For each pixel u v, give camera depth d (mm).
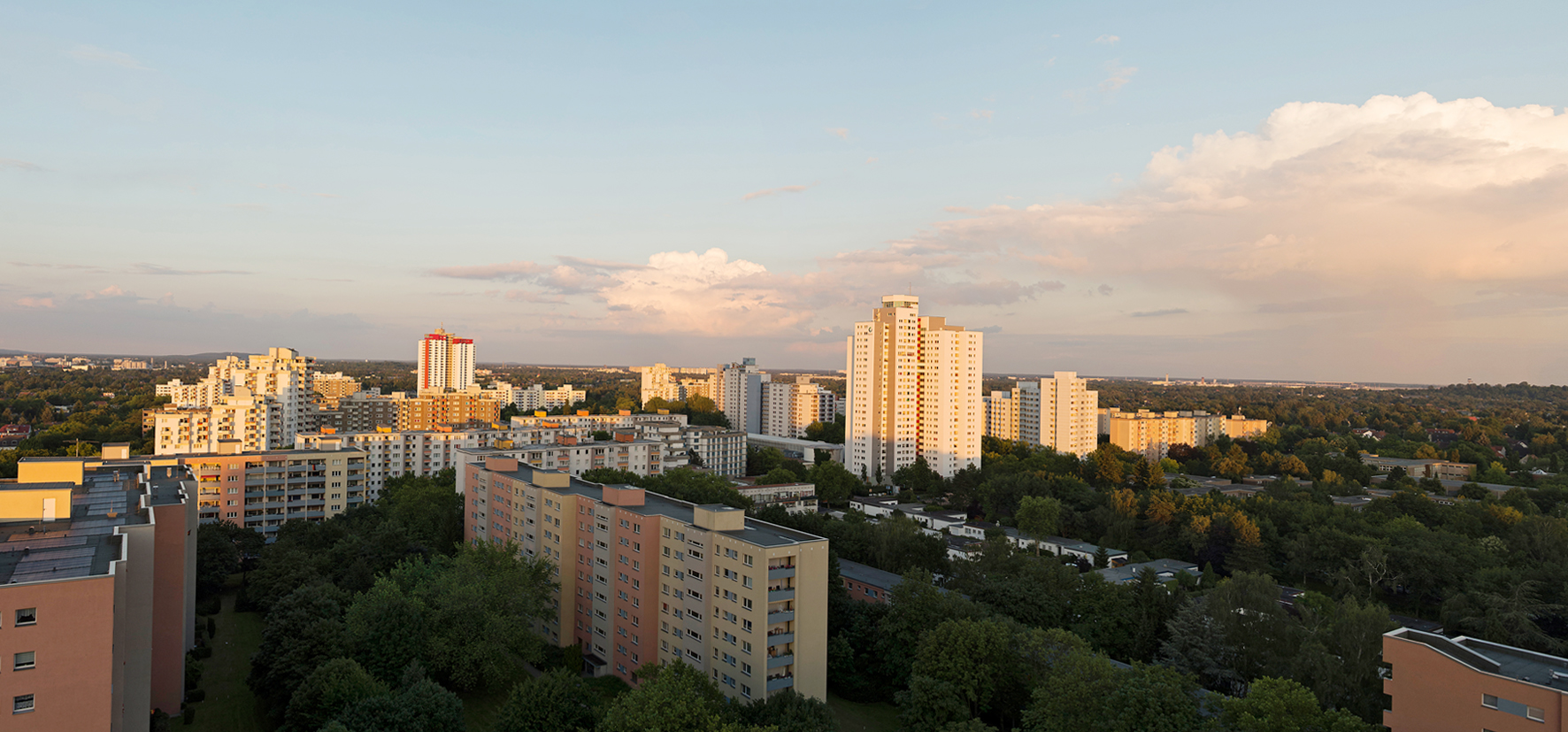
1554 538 156750
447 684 101562
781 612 90375
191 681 96312
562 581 121250
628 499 114812
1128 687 76125
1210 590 116938
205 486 165750
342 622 97000
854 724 98250
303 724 80375
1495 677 63906
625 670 110188
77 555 62156
